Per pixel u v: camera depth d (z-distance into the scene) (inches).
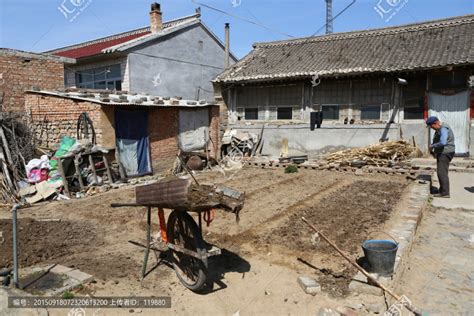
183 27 843.4
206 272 171.5
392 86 605.3
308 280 183.3
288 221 286.7
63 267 202.1
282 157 610.2
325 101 665.0
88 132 462.9
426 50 601.6
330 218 292.0
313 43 788.0
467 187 399.5
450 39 611.2
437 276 196.5
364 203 337.1
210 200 166.1
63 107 483.8
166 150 559.8
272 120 718.5
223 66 968.9
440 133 354.6
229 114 757.9
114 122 471.5
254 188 419.5
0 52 531.2
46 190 378.9
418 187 394.6
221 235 256.7
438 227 278.4
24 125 494.3
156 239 230.4
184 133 593.0
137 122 508.1
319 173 520.1
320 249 228.1
